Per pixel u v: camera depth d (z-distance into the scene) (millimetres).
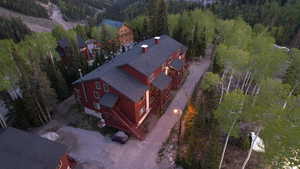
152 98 29531
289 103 17031
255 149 21969
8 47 32781
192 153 21453
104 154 22828
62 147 18641
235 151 22359
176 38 48375
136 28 60281
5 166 15844
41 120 27812
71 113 30281
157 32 51062
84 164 21609
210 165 19469
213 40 52625
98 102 27562
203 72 40531
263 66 27641
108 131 26125
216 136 22953
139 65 26828
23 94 25391
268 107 16578
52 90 28828
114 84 24828
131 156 22500
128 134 25359
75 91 30000
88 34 76625
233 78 38594
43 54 36875
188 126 25328
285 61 29547
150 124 27141
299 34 58000
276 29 59406
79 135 25750
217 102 29797
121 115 25828
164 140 24484
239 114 17234
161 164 21469
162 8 50125
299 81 27250
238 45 33969
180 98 32281
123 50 51812
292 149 13078
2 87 26641
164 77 30391
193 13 53719
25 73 25469
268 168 18969
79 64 38500
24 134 18891
